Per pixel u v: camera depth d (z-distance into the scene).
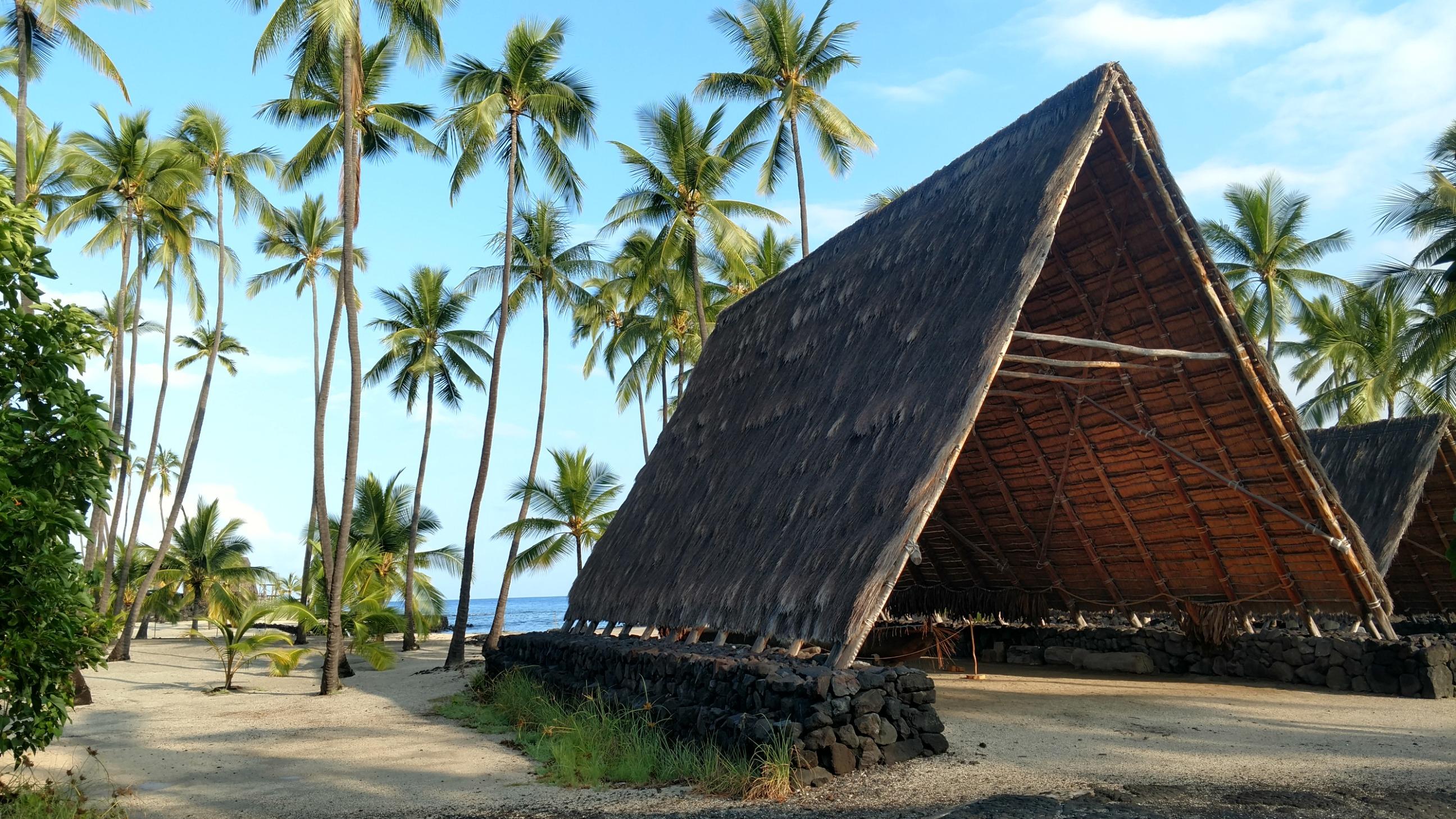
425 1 18.70
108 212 28.78
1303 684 13.62
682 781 8.49
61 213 25.09
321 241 35.28
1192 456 13.51
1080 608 17.73
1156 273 11.95
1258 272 30.89
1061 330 13.55
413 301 33.97
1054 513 16.06
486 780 9.10
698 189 24.89
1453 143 22.03
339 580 18.47
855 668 8.80
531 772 9.40
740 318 17.92
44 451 7.16
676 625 12.02
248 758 10.79
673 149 24.75
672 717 9.92
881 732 8.42
